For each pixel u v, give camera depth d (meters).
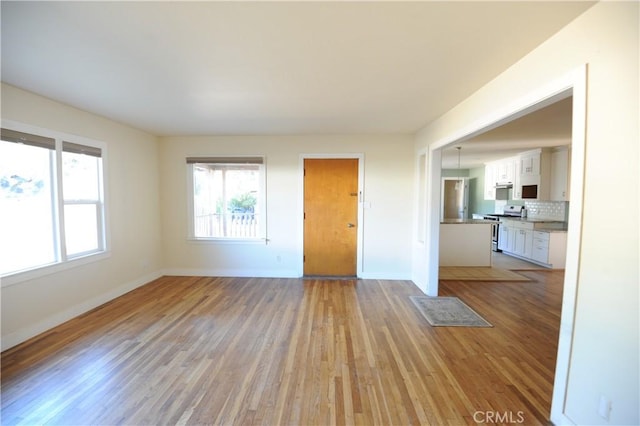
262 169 4.90
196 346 2.68
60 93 2.83
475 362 2.44
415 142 4.68
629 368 1.34
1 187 2.64
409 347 2.68
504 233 6.99
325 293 4.16
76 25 1.69
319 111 3.43
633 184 1.31
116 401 1.96
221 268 5.03
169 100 3.04
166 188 4.97
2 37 1.81
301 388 2.11
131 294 4.08
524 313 3.46
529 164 6.29
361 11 1.56
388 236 4.84
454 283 4.66
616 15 1.38
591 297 1.52
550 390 2.10
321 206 4.93
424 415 1.85
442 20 1.63
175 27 1.71
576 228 1.60
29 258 2.87
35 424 1.76
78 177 3.45
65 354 2.53
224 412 1.87
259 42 1.89
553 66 1.78
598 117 1.48
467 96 2.89
